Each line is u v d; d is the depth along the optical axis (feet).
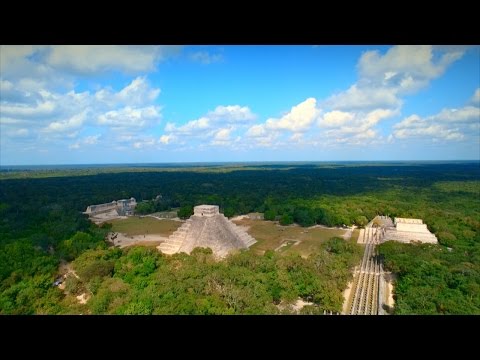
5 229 287.69
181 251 235.40
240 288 148.36
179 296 138.62
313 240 288.51
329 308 146.10
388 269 206.69
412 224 284.00
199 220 242.99
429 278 166.91
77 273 188.85
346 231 324.80
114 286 154.71
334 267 185.98
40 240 245.86
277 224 356.38
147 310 125.59
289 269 184.55
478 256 217.15
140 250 203.00
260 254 241.96
